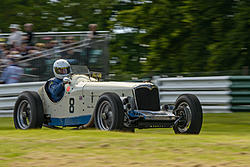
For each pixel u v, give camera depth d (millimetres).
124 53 71812
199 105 27812
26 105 31859
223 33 53281
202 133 30984
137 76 46000
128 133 24578
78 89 29859
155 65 57125
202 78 41531
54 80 31641
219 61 52250
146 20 57500
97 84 29297
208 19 53406
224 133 31031
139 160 17844
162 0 55906
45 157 18547
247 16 50969
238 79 40094
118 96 26625
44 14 75438
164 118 27203
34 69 44062
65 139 22000
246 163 17281
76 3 76062
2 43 45906
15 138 22859
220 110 40562
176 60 56281
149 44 58438
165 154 18781
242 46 51312
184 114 27969
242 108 39812
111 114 26641
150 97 28156
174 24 55750
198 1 53438
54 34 44969
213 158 18078
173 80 42844
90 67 43531
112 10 73812
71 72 31266
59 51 43531
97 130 26031
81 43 43719
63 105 30688
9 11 75000
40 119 30766
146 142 20953
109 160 17891
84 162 17641
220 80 40906
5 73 44938
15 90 44062
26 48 45250
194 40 54562
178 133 28234
